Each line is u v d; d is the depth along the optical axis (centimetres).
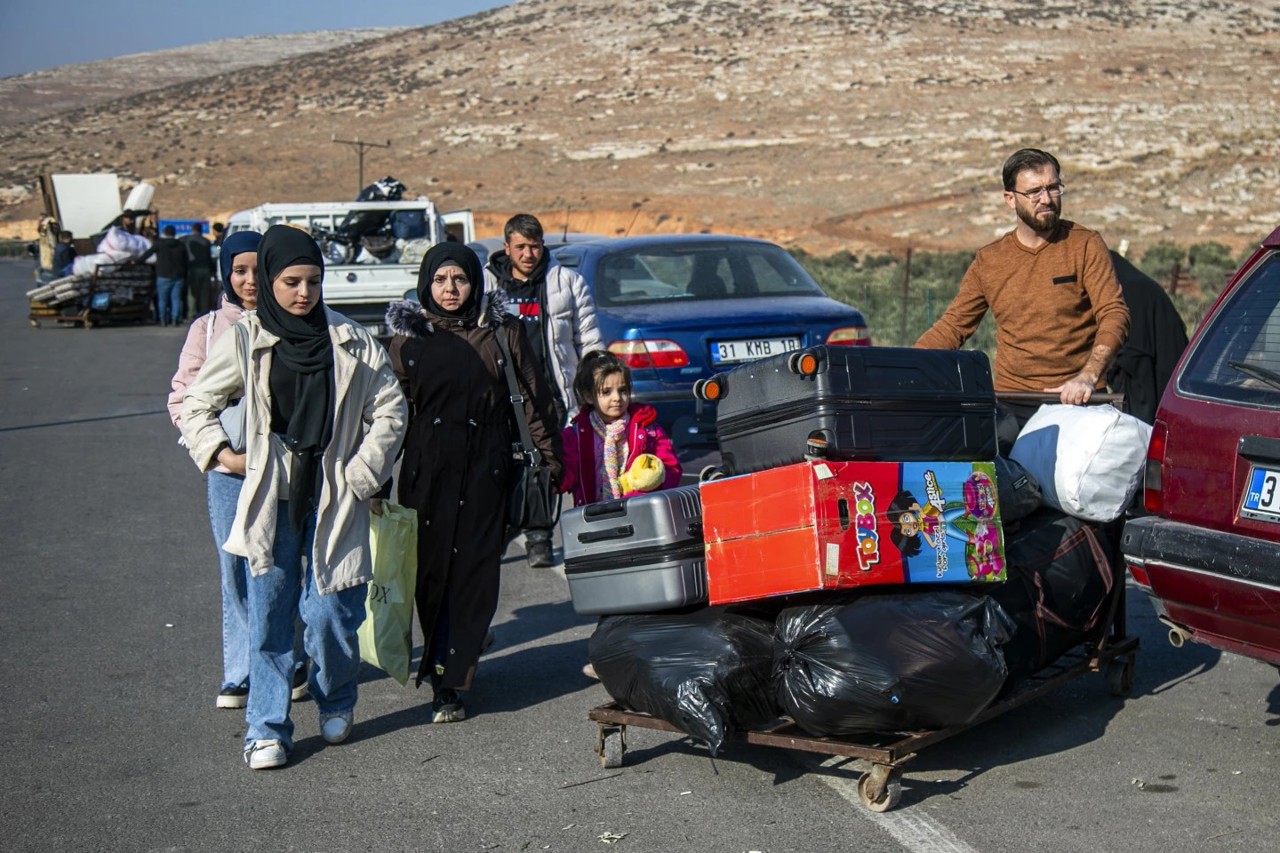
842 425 425
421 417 514
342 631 473
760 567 430
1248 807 421
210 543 822
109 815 427
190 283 2509
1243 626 430
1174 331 721
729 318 929
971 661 422
